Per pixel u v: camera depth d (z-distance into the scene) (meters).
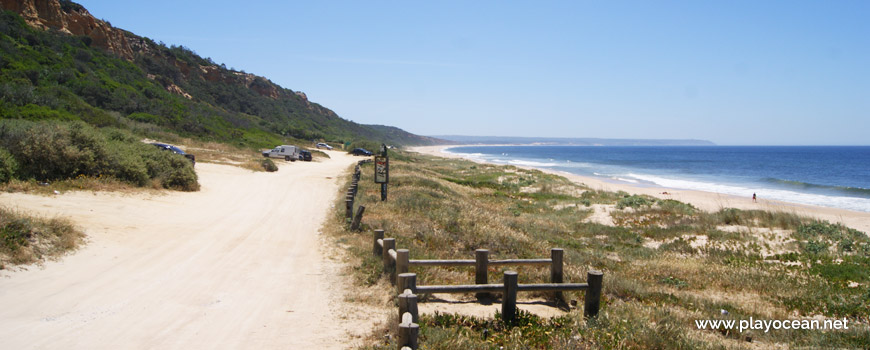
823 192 41.91
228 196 19.59
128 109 53.88
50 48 60.12
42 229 9.17
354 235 12.49
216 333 5.89
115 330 5.80
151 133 45.84
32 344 5.23
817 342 6.92
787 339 7.17
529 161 100.31
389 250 8.56
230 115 81.00
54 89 45.88
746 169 76.69
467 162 74.81
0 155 14.42
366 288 8.00
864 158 125.31
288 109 125.69
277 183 25.45
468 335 5.76
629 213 21.70
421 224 14.20
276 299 7.36
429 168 49.38
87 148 16.88
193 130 54.41
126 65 72.25
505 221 17.81
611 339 5.93
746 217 20.02
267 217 15.28
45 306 6.39
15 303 6.39
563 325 6.54
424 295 7.47
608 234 18.17
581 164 89.12
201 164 31.50
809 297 9.82
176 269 8.75
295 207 17.62
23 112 37.12
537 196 29.16
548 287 6.80
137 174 17.94
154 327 5.98
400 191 22.48
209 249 10.52
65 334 5.57
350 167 40.50
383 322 6.38
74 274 7.89
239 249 10.71
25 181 14.78
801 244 15.49
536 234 16.58
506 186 33.12
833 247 15.29
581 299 8.38
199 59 110.19
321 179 29.00
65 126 17.64
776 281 11.02
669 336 6.34
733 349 6.34
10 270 7.50
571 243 16.03
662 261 13.33
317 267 9.40
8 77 43.41
